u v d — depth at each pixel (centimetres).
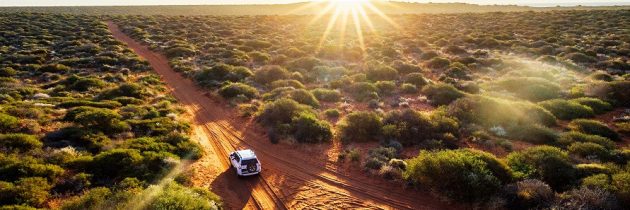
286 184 1880
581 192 1491
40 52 5694
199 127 2828
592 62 4809
